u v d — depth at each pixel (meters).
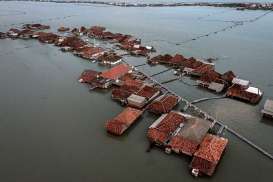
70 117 62.22
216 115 62.56
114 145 53.03
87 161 49.12
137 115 60.31
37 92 74.06
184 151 49.16
